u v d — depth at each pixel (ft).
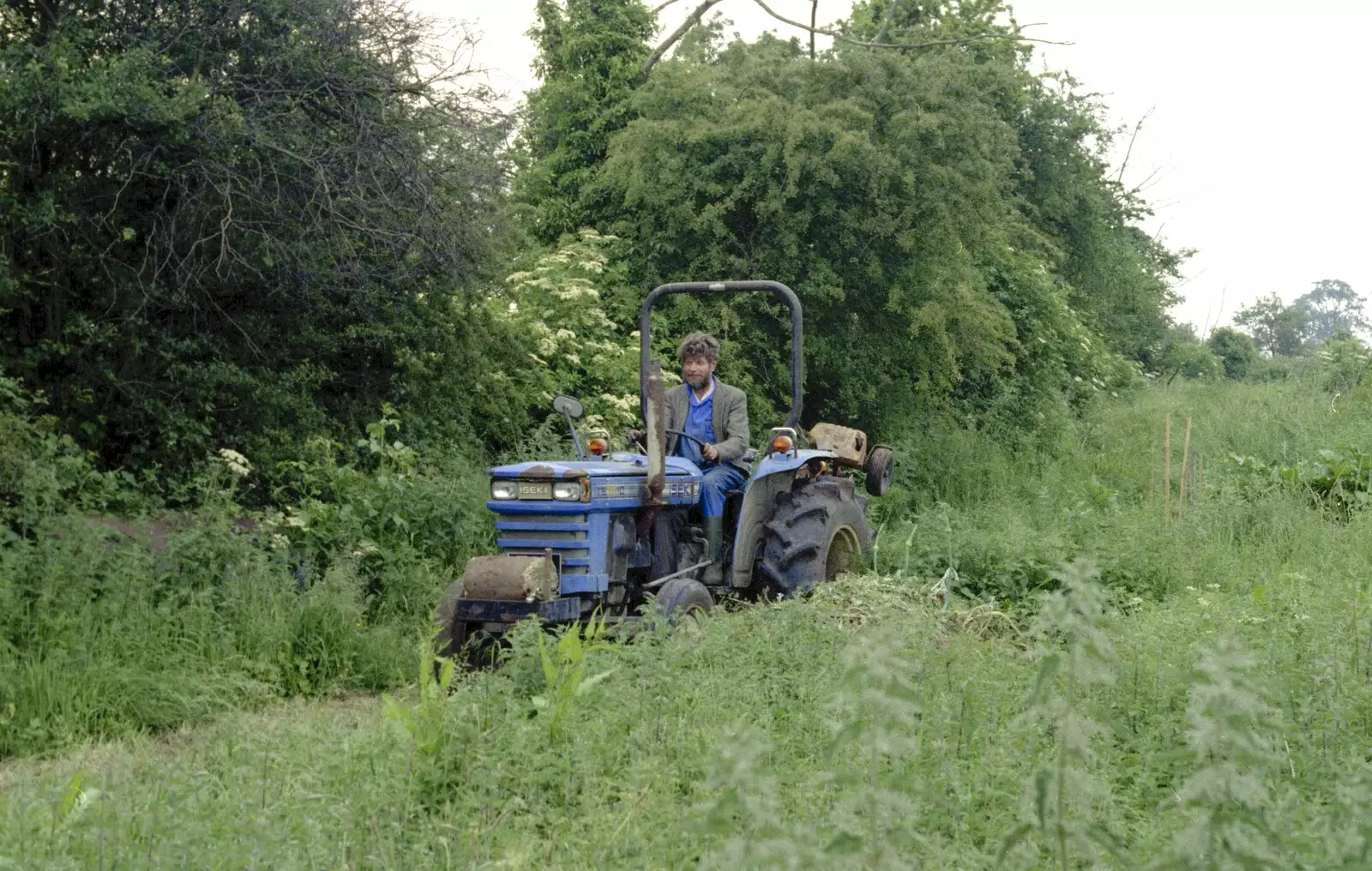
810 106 61.00
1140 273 129.49
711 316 58.59
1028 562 36.73
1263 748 10.33
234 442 40.37
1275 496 44.96
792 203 60.23
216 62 39.93
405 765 17.72
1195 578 36.58
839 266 60.39
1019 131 104.17
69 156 38.22
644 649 21.61
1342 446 52.16
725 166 60.64
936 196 59.31
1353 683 20.62
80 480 31.58
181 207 38.19
